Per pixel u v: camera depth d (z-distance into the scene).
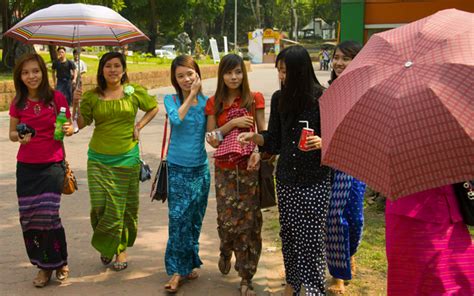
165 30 60.75
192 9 61.34
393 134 3.16
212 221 7.84
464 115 3.05
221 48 95.50
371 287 5.41
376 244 6.57
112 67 5.59
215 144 5.11
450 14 3.63
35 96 5.36
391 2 10.46
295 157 4.58
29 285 5.56
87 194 9.12
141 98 5.83
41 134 5.33
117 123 5.66
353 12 10.69
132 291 5.43
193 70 5.32
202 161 5.43
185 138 5.36
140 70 30.38
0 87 19.33
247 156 5.04
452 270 3.65
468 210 3.66
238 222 5.15
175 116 5.24
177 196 5.35
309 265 4.69
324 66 56.69
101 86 5.68
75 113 5.82
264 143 4.91
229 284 5.61
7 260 6.25
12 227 7.45
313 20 109.25
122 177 5.71
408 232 3.70
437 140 3.08
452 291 3.63
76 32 6.18
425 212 3.65
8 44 27.81
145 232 7.29
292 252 4.85
